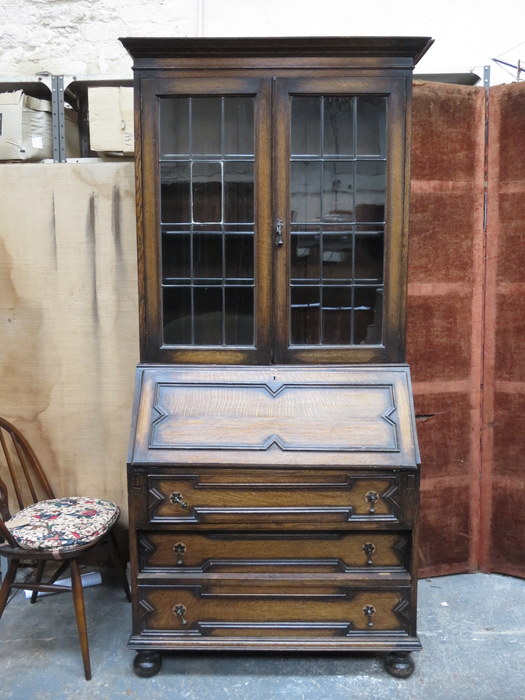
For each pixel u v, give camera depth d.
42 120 1.93
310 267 1.60
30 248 1.95
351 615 1.52
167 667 1.60
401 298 1.58
